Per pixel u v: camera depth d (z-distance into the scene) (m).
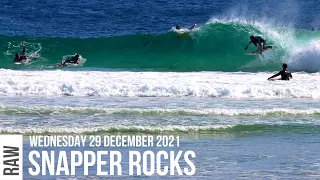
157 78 97.62
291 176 53.25
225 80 97.06
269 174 53.81
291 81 97.00
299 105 82.50
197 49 134.38
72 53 132.25
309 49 120.00
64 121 70.31
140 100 84.38
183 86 89.56
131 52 134.88
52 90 88.44
